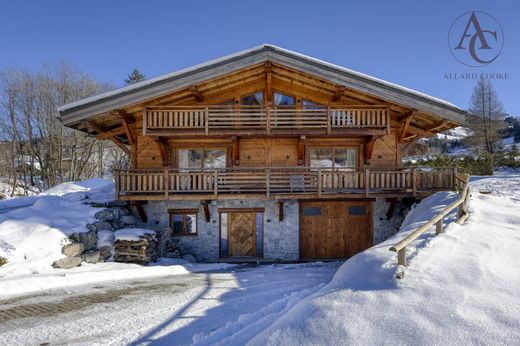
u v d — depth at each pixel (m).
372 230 13.36
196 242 13.23
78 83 36.47
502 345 3.34
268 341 4.03
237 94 13.95
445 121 12.85
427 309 4.05
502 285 4.54
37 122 34.62
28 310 6.21
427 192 12.27
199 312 6.02
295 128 12.69
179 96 13.34
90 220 11.44
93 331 5.18
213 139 13.78
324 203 13.53
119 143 13.79
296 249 13.15
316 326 4.09
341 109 12.55
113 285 8.25
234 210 13.27
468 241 6.30
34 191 33.75
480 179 17.80
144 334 5.04
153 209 13.30
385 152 13.94
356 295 4.69
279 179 13.51
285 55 12.19
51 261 9.28
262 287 7.84
